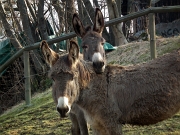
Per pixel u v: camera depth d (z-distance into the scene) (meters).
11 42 10.90
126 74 4.82
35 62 10.72
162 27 16.25
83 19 11.75
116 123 4.71
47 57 4.57
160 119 4.80
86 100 4.69
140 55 7.81
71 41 4.49
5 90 11.13
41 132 5.89
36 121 6.34
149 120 4.80
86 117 4.82
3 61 11.33
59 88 4.43
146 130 5.42
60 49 11.63
